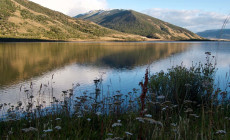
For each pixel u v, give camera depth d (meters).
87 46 111.44
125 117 5.79
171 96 6.89
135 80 20.19
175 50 77.25
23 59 47.94
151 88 7.20
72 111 7.21
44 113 7.82
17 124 5.29
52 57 52.69
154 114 5.33
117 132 3.82
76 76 25.19
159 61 40.31
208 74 8.24
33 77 25.50
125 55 57.25
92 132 4.28
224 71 21.44
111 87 16.72
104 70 30.08
